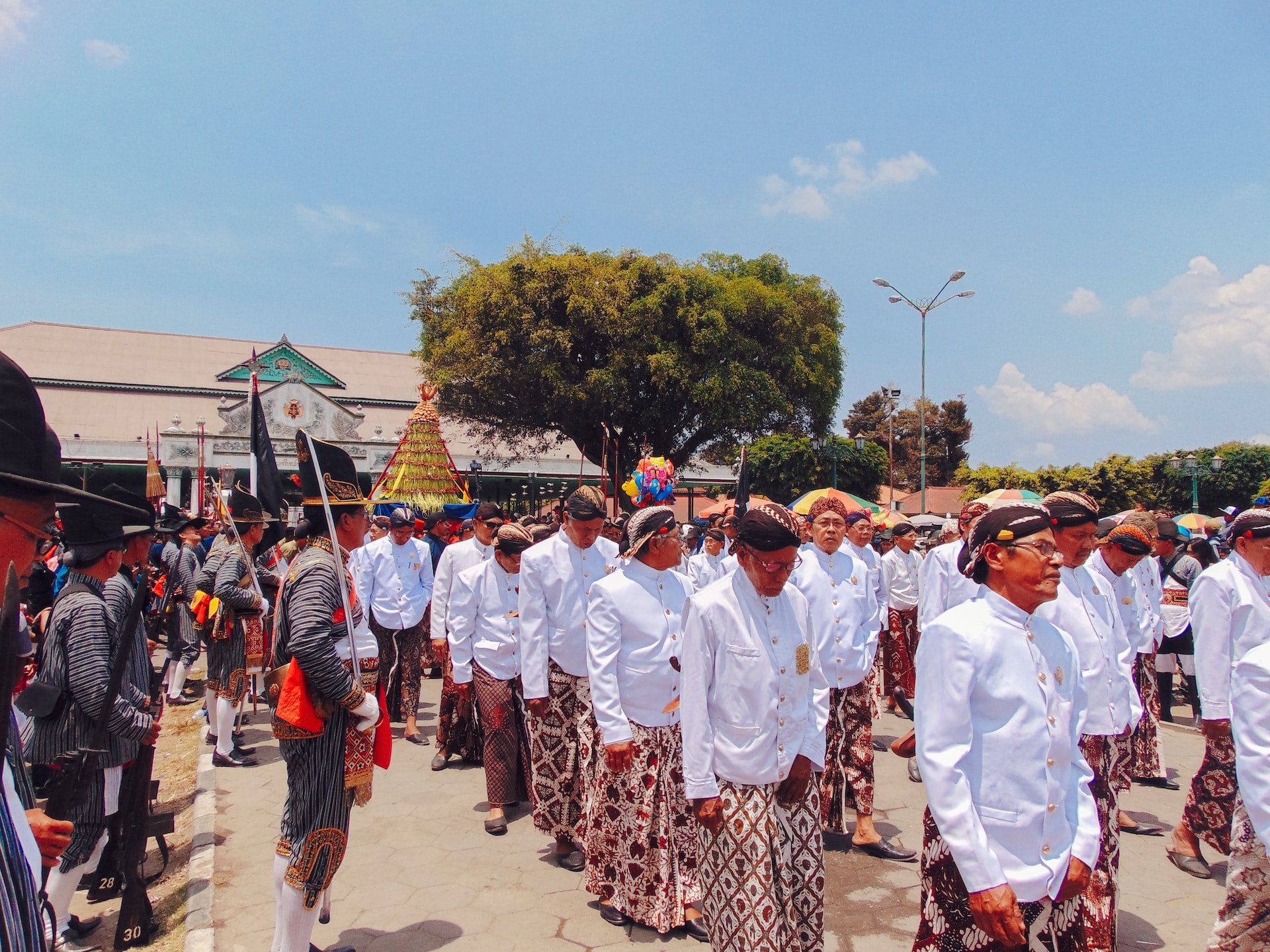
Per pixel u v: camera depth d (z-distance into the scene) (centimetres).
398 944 378
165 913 418
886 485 3509
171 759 701
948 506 3469
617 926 396
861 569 529
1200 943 385
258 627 694
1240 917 294
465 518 1019
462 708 649
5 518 142
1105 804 357
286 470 3625
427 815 553
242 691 680
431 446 1149
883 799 586
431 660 1029
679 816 398
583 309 2255
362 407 4678
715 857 295
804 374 2559
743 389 2406
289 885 322
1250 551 426
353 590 369
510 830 526
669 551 400
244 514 685
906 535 873
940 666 242
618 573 408
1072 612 369
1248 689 272
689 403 2431
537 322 2311
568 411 2378
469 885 443
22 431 147
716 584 312
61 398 3953
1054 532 383
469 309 2353
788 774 305
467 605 593
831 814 507
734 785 297
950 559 568
